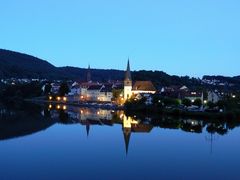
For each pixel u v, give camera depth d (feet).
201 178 234.17
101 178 228.63
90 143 348.18
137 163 270.05
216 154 308.60
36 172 239.30
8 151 302.25
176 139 381.60
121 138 382.63
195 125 515.91
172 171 249.14
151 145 344.49
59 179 224.74
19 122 501.56
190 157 295.07
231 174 244.63
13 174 233.55
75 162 268.21
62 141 355.15
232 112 593.83
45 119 559.38
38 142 346.13
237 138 393.70
